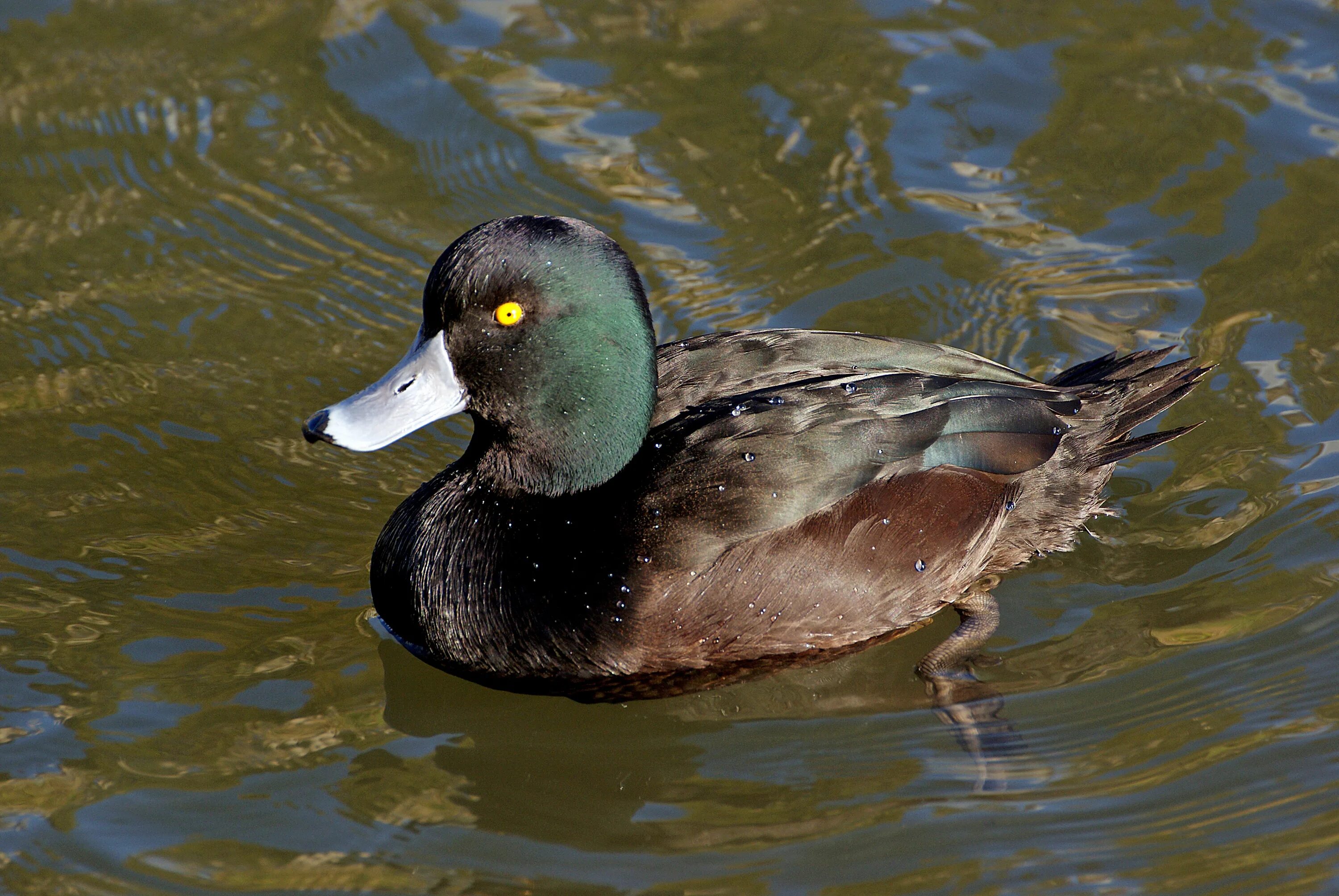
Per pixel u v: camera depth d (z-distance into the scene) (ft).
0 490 33.60
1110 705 28.30
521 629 28.53
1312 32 46.78
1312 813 25.38
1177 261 39.40
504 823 25.94
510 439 28.89
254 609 30.86
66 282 39.42
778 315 37.81
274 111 45.01
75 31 48.08
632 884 24.43
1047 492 31.14
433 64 46.65
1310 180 41.42
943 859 24.76
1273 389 35.70
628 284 28.27
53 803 25.81
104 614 30.45
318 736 27.81
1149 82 45.16
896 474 29.01
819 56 46.88
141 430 35.45
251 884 24.30
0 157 43.16
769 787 26.81
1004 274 39.17
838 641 29.43
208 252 40.45
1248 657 29.14
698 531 27.76
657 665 28.45
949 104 44.78
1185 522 32.86
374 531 33.14
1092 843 25.02
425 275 39.63
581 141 43.68
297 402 36.17
